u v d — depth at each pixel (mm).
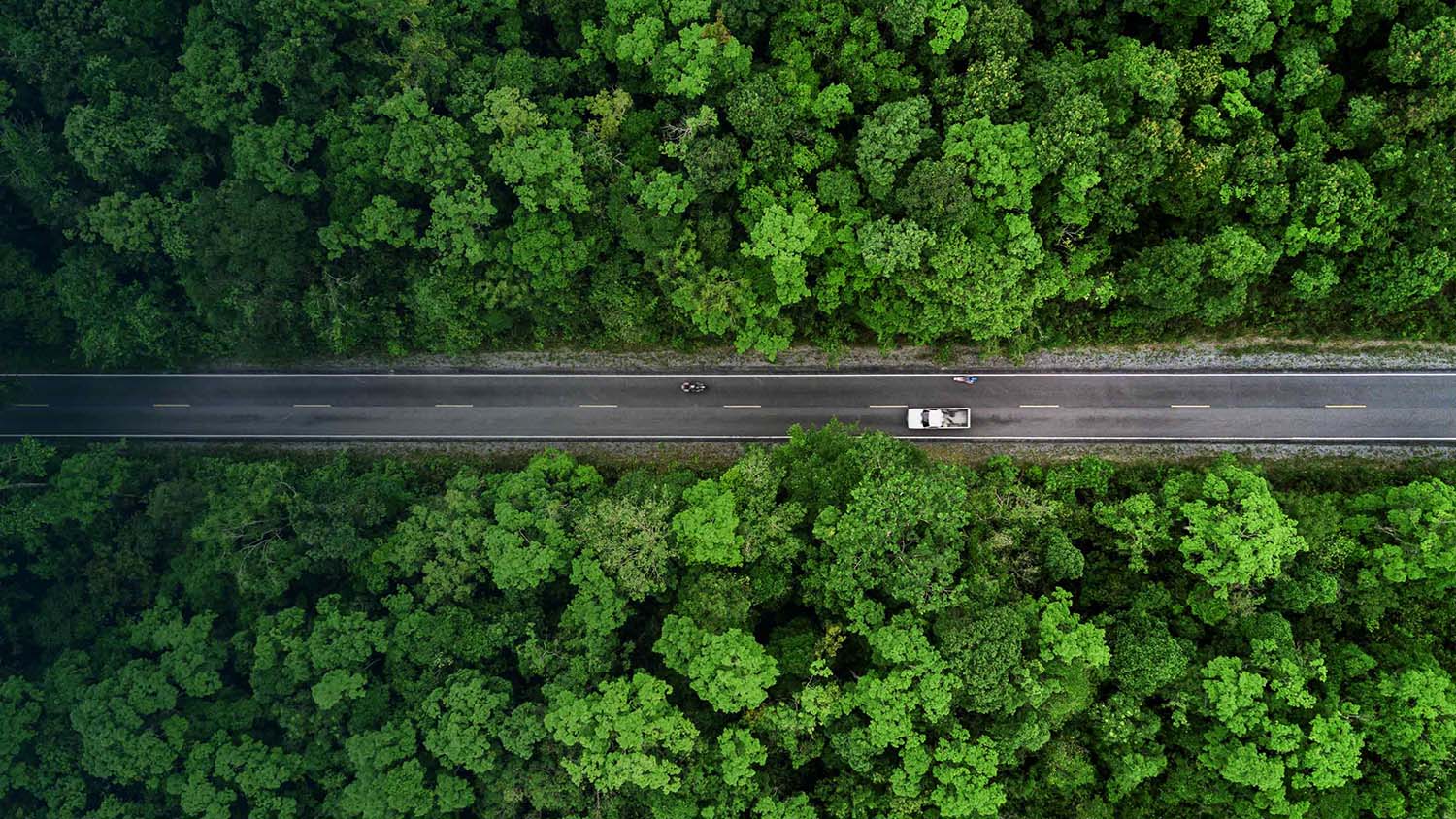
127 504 62094
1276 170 48188
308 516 56344
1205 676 46812
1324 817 45156
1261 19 48094
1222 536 47906
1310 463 58781
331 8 52625
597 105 52156
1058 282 51469
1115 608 51938
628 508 50656
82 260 60000
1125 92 48062
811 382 62750
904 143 47969
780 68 50938
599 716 46844
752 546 49844
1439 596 49312
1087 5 52094
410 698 51531
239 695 55250
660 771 45438
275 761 51438
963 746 44438
